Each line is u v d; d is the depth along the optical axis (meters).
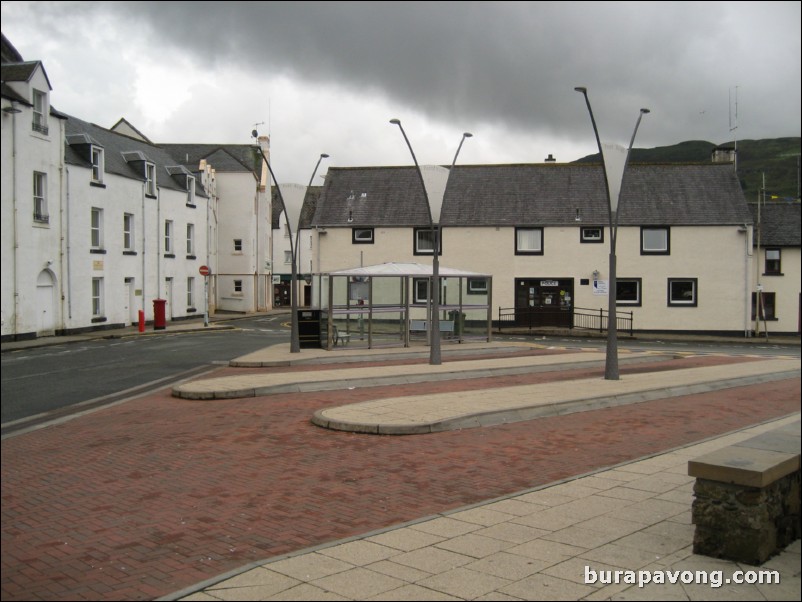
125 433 10.59
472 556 5.38
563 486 7.46
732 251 37.78
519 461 8.84
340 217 40.38
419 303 26.16
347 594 4.66
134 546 5.77
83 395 14.55
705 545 5.31
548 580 4.88
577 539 5.75
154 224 38.22
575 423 11.50
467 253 39.16
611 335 16.55
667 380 16.39
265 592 4.69
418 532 5.97
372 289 24.42
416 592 4.69
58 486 7.68
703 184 39.66
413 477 8.06
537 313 38.75
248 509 6.85
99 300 32.78
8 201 25.38
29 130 26.61
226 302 54.44
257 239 57.38
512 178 40.97
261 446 9.69
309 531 6.19
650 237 38.31
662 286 38.09
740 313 37.78
